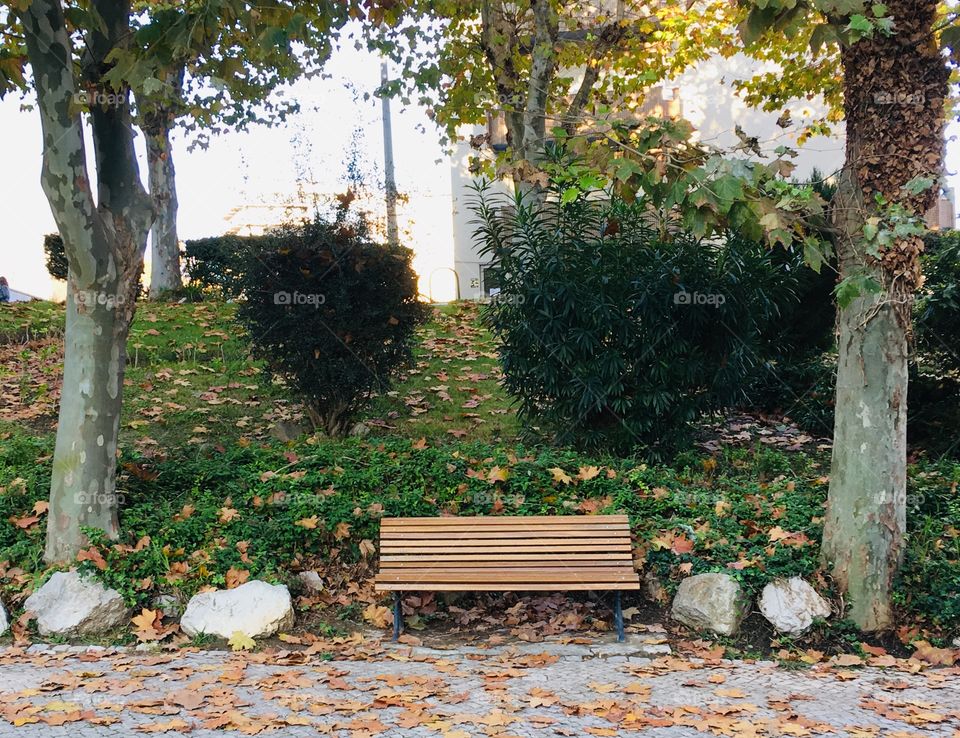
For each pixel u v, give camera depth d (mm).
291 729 4523
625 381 8461
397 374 9609
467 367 12094
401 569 6441
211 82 5949
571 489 7605
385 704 4895
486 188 8930
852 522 6309
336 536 6984
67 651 5836
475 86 13188
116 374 6738
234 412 10281
